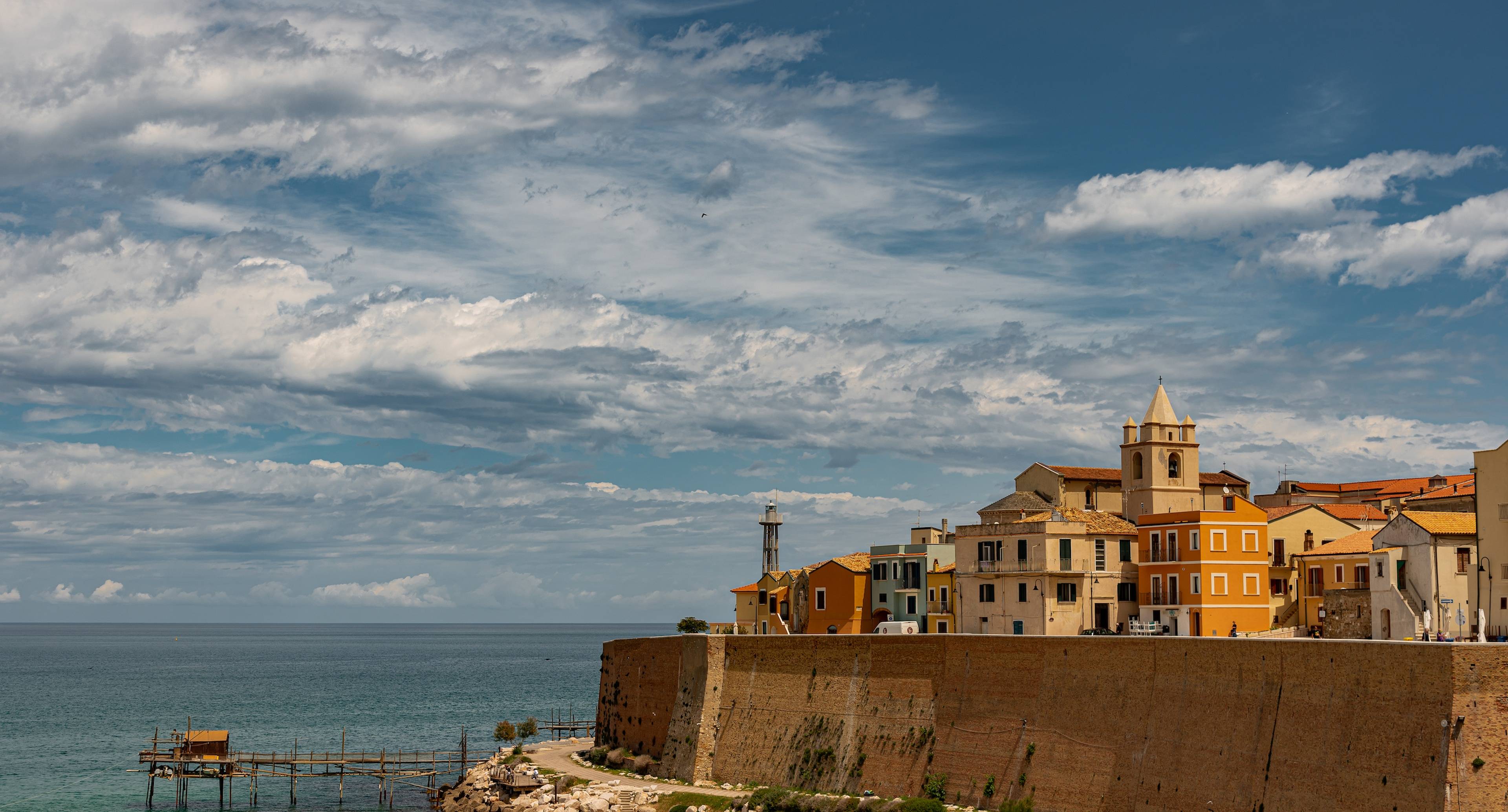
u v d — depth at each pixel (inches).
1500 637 3767.2
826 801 3991.1
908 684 4106.8
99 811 5206.7
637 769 4997.5
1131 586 5004.9
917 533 5920.3
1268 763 3058.6
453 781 5964.6
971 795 3786.9
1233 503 4869.6
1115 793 3415.4
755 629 6692.9
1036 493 5615.2
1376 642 2874.0
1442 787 2664.9
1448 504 5009.8
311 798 5595.5
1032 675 3742.6
